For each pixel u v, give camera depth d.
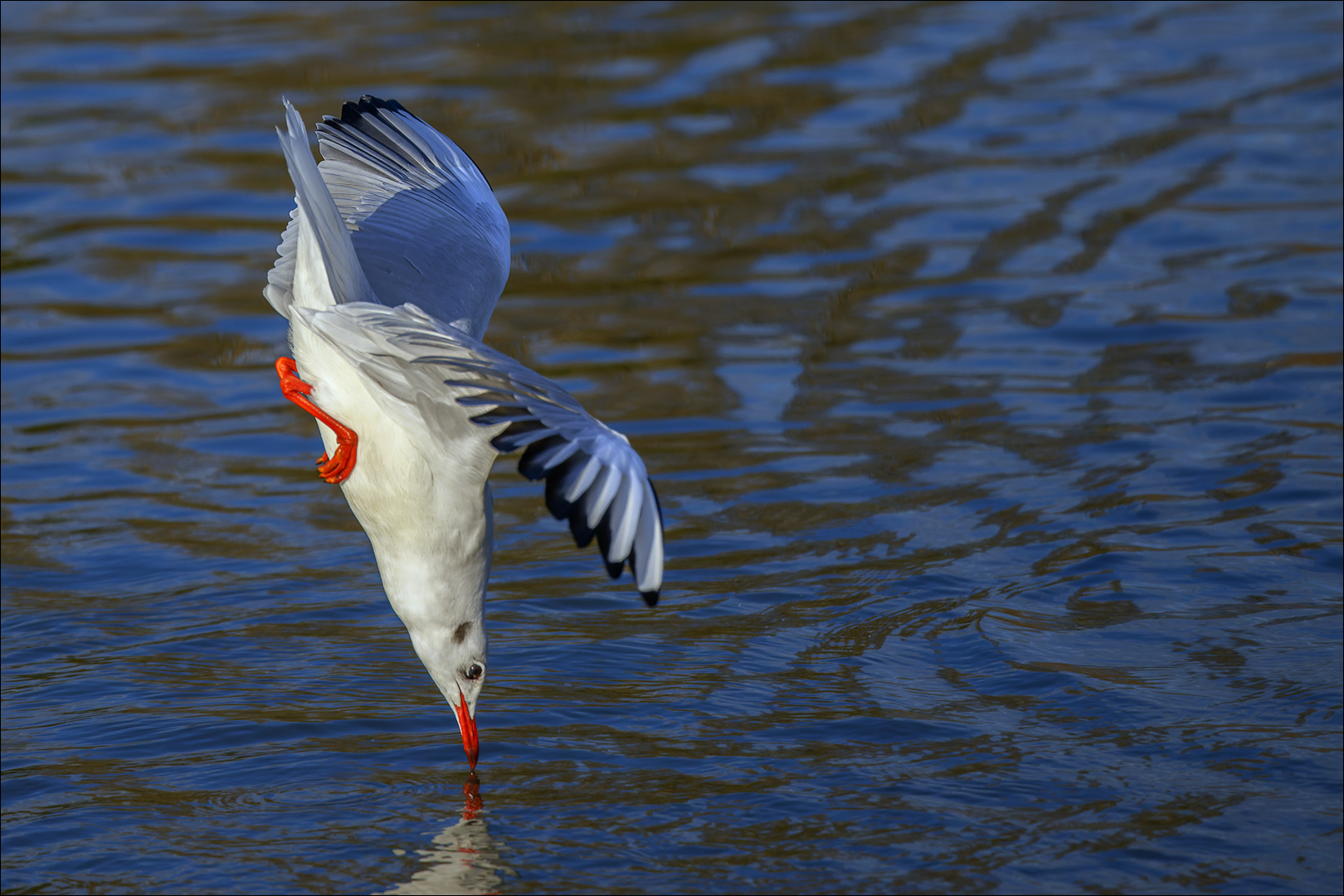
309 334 6.96
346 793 8.89
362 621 11.06
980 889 7.87
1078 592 11.05
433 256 7.83
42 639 10.78
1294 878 7.94
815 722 9.55
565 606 11.13
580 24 26.05
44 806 8.77
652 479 12.99
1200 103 21.80
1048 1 26.91
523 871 8.05
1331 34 24.42
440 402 6.78
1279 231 17.78
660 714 9.68
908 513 12.31
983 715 9.60
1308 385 14.20
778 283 17.05
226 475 13.49
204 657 10.53
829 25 25.77
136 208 19.58
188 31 26.17
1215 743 9.20
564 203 19.22
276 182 20.22
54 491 13.16
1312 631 10.40
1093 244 17.70
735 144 20.89
